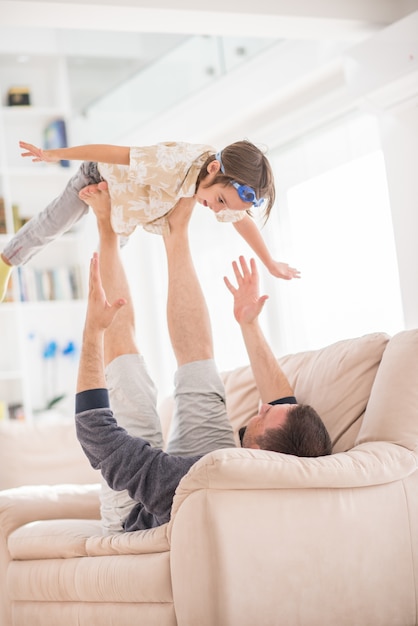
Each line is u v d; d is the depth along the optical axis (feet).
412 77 10.84
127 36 18.11
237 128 15.28
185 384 8.29
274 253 14.55
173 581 6.95
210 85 15.35
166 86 16.44
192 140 16.02
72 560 8.52
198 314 8.49
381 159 12.53
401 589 7.57
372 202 12.71
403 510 7.70
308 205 13.88
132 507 8.25
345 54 11.76
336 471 7.14
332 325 13.48
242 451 6.90
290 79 13.57
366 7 11.62
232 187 8.20
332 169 13.42
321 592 7.09
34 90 19.33
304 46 13.26
